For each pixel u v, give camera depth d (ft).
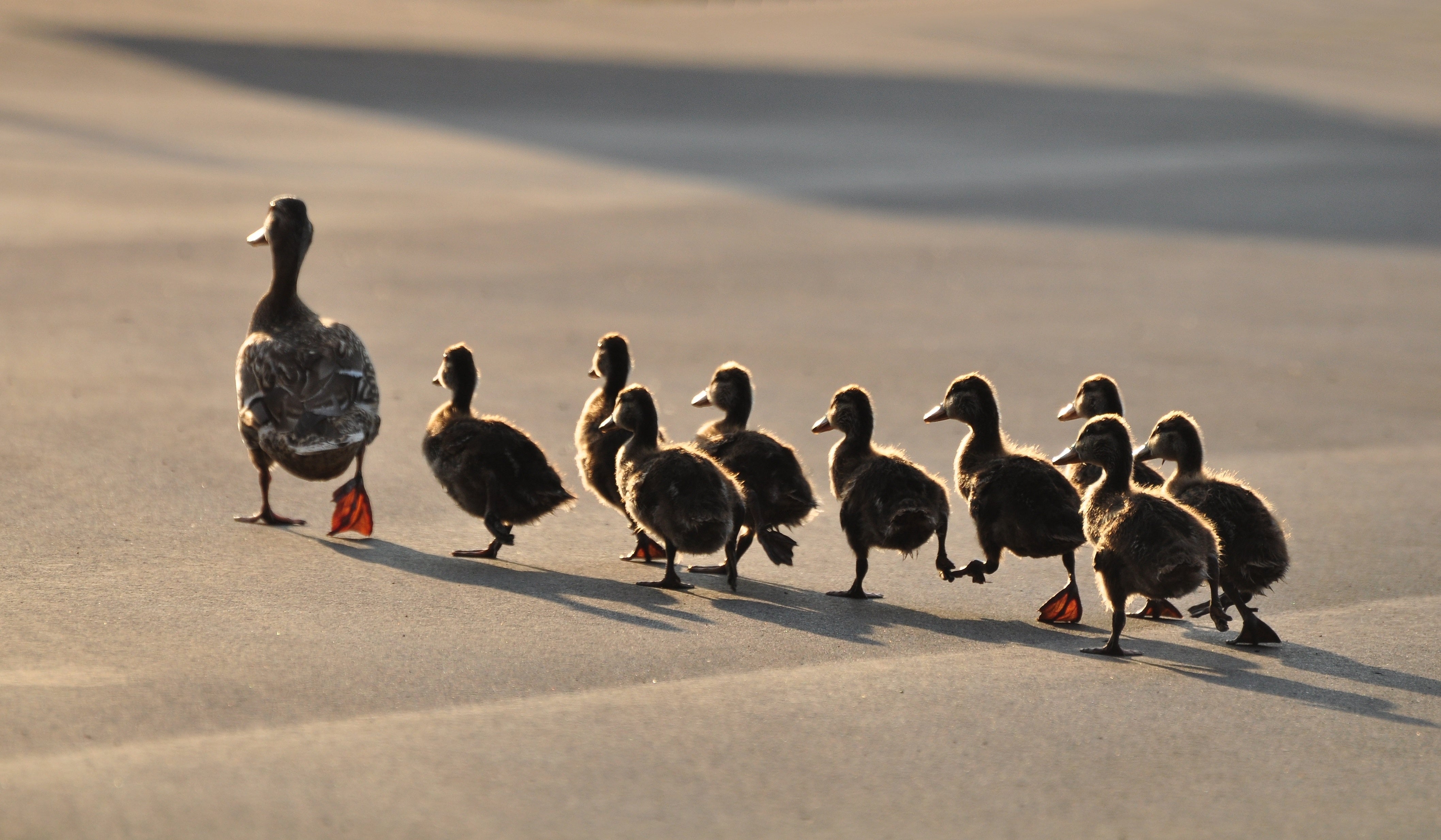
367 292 82.38
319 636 32.17
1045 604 37.88
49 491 43.21
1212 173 148.46
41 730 26.37
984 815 24.70
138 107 159.22
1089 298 88.33
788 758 26.58
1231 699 30.53
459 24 252.42
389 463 49.55
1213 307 86.02
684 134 163.94
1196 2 339.36
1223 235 114.62
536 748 26.53
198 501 43.60
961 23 288.71
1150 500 34.30
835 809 24.68
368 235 100.83
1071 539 36.68
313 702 28.30
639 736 27.27
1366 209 128.26
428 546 40.75
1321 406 62.69
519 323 75.87
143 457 47.80
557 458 51.29
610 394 44.45
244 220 103.60
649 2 322.75
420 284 85.25
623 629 33.76
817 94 194.90
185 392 57.21
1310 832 24.57
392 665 30.50
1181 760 27.22
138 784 24.45
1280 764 27.17
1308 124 185.68
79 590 34.60
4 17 213.05
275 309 44.06
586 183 130.41
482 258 94.58
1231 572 36.50
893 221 117.29
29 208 103.09
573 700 28.99
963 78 213.05
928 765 26.53
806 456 53.16
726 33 258.37
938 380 66.03
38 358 62.08
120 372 60.08
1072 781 26.11
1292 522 45.42
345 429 40.34
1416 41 276.00
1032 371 68.59
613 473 43.29
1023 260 101.35
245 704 28.04
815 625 34.96
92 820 23.20
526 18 269.44
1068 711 29.43
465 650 31.68
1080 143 168.04
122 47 197.26
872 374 67.00
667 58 220.02
